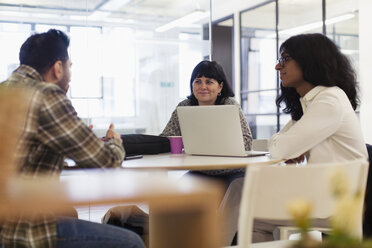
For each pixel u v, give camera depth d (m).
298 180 1.33
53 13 4.59
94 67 4.72
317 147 2.15
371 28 6.30
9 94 1.30
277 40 9.08
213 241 0.96
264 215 1.36
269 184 1.34
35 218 1.29
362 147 2.13
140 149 2.42
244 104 10.08
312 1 8.28
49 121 1.41
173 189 0.93
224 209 2.49
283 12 8.91
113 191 0.92
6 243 1.30
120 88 4.86
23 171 1.36
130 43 4.93
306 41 2.24
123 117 4.86
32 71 1.56
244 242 1.27
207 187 0.96
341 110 2.11
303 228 0.69
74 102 4.59
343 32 7.54
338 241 0.65
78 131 1.46
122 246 1.44
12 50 4.43
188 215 1.03
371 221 1.92
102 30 4.79
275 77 9.16
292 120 2.57
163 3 5.08
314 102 2.16
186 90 5.22
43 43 1.63
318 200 1.35
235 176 2.81
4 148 1.21
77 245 1.41
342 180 0.75
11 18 4.43
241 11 9.99
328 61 2.21
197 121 2.36
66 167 1.90
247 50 9.93
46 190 0.96
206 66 2.99
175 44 5.16
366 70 6.37
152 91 5.04
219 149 2.34
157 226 1.38
